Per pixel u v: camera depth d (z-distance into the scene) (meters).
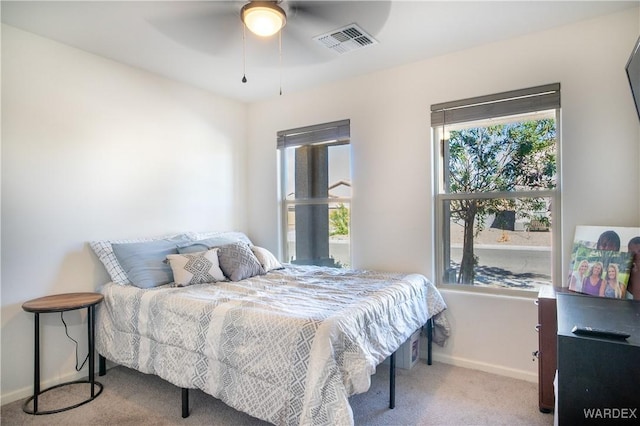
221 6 2.01
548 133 2.44
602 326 1.26
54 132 2.41
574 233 2.28
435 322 2.70
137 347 2.20
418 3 2.01
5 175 2.20
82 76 2.56
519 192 2.54
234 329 1.77
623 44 2.14
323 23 2.21
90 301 2.24
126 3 1.98
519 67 2.45
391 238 2.98
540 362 2.03
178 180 3.19
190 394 2.28
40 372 2.34
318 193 3.44
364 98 3.10
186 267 2.50
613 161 2.17
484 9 2.09
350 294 2.14
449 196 2.80
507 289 2.60
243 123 3.80
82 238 2.55
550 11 2.13
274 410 1.57
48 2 1.96
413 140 2.88
